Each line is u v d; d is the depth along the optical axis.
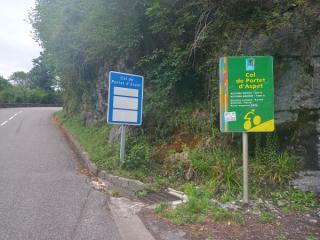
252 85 4.08
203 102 5.90
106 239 3.36
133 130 6.96
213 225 3.58
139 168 5.72
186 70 6.11
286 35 4.68
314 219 3.77
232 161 4.69
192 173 4.87
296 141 4.50
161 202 4.33
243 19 5.17
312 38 4.57
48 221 3.81
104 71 9.83
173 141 5.96
